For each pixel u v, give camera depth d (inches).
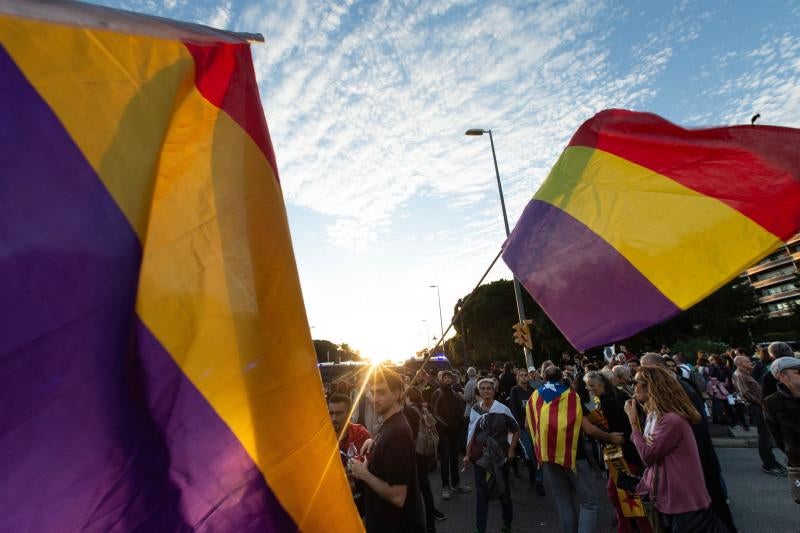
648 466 131.9
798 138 82.8
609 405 177.6
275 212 63.7
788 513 213.6
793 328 2010.3
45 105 47.9
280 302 60.7
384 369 115.3
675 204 87.8
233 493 52.9
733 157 87.4
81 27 52.9
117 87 52.9
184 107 61.5
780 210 80.2
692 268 82.1
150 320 52.2
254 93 68.2
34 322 42.6
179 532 48.5
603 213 92.1
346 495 61.4
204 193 59.5
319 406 61.2
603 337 83.1
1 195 43.5
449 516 242.1
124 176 49.9
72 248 45.4
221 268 57.8
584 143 102.9
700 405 185.5
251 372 56.7
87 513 43.8
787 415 155.6
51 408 42.7
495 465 201.5
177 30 61.3
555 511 239.9
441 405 285.4
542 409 185.5
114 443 45.7
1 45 47.7
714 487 146.6
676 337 1254.3
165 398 51.0
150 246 54.6
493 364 729.6
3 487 40.4
